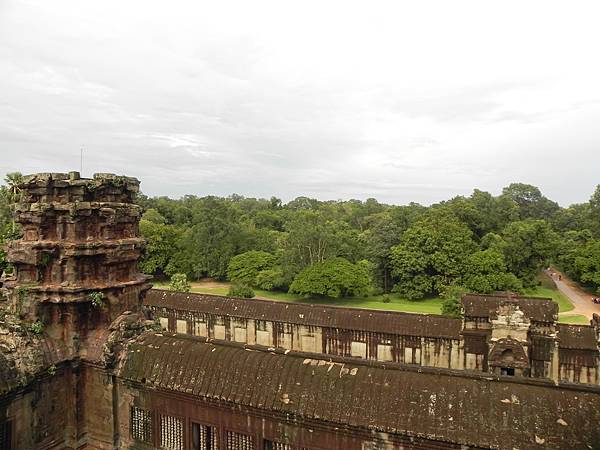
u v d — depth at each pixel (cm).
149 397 1684
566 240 9200
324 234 7869
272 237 10212
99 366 1778
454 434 1236
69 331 1812
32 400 1656
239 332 4103
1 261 2950
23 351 1647
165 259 9038
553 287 8550
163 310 4412
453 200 11425
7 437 1572
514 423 1226
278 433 1455
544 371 3109
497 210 10562
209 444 1577
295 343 3866
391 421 1305
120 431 1766
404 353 3497
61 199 1823
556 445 1162
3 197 3481
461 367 3331
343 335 3688
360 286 6925
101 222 1878
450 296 5916
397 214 9781
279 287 8069
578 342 3142
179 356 1681
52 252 1786
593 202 10631
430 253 7412
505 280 6706
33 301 1769
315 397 1418
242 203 17462
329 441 1391
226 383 1538
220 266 9019
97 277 1873
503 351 2962
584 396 1263
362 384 1416
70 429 1803
